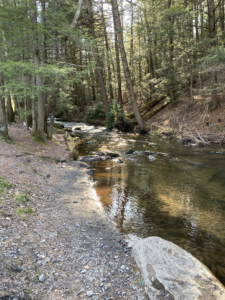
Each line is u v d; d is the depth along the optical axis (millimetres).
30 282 2795
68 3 14734
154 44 21906
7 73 9109
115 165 10227
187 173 9031
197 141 14477
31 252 3373
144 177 8570
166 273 3086
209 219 5379
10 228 3801
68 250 3689
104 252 3824
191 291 2793
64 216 5070
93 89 36781
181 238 4574
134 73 30719
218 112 16469
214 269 3637
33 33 9078
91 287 2926
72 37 9906
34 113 11859
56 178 7715
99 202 6285
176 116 19750
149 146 14719
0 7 8562
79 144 15500
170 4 19703
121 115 22719
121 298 2770
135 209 5891
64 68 8227
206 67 13555
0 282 2627
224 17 17781
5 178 5727
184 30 16312
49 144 12406
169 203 6270
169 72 19125
